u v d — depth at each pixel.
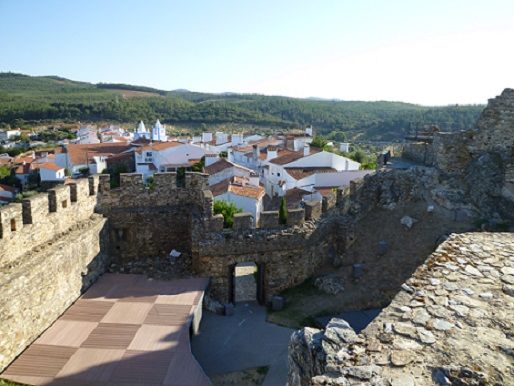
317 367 6.61
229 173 55.31
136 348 14.70
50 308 15.95
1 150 110.50
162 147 74.62
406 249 21.48
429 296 7.39
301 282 22.30
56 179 71.62
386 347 6.20
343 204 24.62
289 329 18.91
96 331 15.66
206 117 166.50
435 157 25.86
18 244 15.24
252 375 16.00
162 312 17.27
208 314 20.14
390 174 26.31
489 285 7.66
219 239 20.91
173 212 23.14
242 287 25.50
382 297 19.66
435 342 6.21
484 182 22.30
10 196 68.31
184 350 14.70
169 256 23.25
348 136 122.38
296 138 77.19
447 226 21.38
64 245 17.02
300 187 48.62
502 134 23.30
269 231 21.47
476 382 5.41
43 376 13.08
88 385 12.80
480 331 6.40
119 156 80.81
